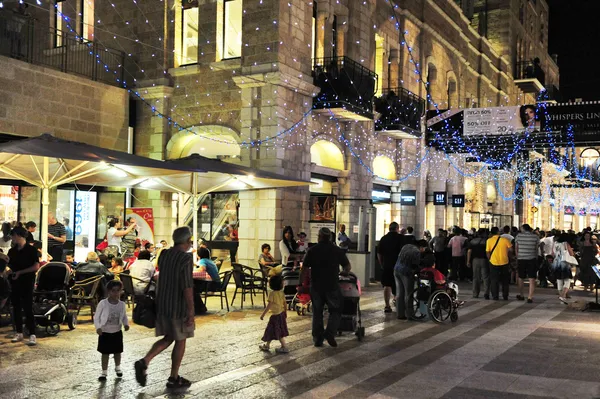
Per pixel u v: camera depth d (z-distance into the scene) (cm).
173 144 2202
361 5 2447
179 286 746
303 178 2133
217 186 1659
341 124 2394
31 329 1002
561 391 749
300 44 2117
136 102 2255
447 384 779
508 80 4497
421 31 3034
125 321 793
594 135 2612
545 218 5625
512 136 2834
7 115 1800
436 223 3275
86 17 2350
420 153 3077
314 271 1022
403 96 2723
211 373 829
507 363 902
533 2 5294
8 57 1811
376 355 954
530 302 1662
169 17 2227
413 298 1328
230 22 2141
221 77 2128
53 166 1377
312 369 856
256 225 2045
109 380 784
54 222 1727
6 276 987
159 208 2197
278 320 963
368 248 2189
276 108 2005
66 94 1981
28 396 707
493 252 1714
